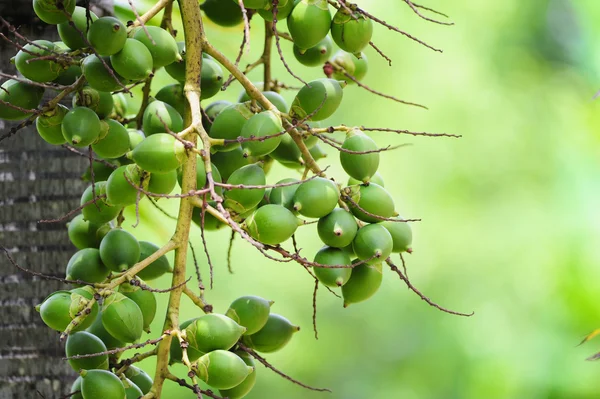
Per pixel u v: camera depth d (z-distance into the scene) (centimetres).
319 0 314
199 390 302
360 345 574
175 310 304
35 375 317
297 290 567
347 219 310
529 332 549
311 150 322
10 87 310
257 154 308
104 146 308
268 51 320
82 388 303
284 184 304
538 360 534
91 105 308
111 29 304
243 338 313
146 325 308
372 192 312
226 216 299
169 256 349
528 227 577
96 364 306
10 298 318
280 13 314
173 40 311
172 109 312
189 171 305
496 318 560
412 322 576
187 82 308
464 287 574
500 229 579
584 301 539
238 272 552
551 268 557
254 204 309
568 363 525
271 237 307
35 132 319
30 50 309
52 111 307
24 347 317
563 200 577
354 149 312
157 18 338
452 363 558
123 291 308
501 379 539
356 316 579
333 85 314
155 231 345
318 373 569
